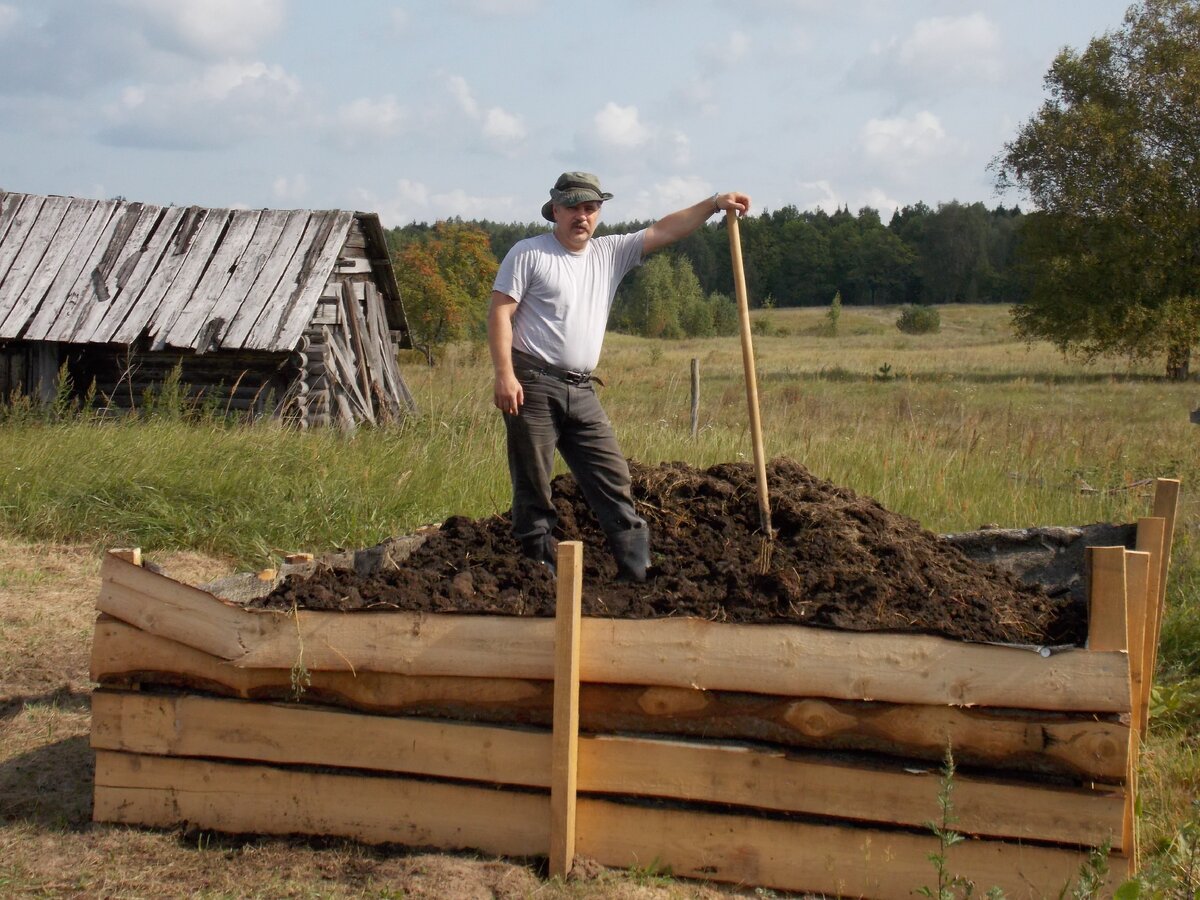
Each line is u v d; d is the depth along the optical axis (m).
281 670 3.73
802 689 3.31
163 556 7.92
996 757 3.19
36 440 9.73
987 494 8.77
